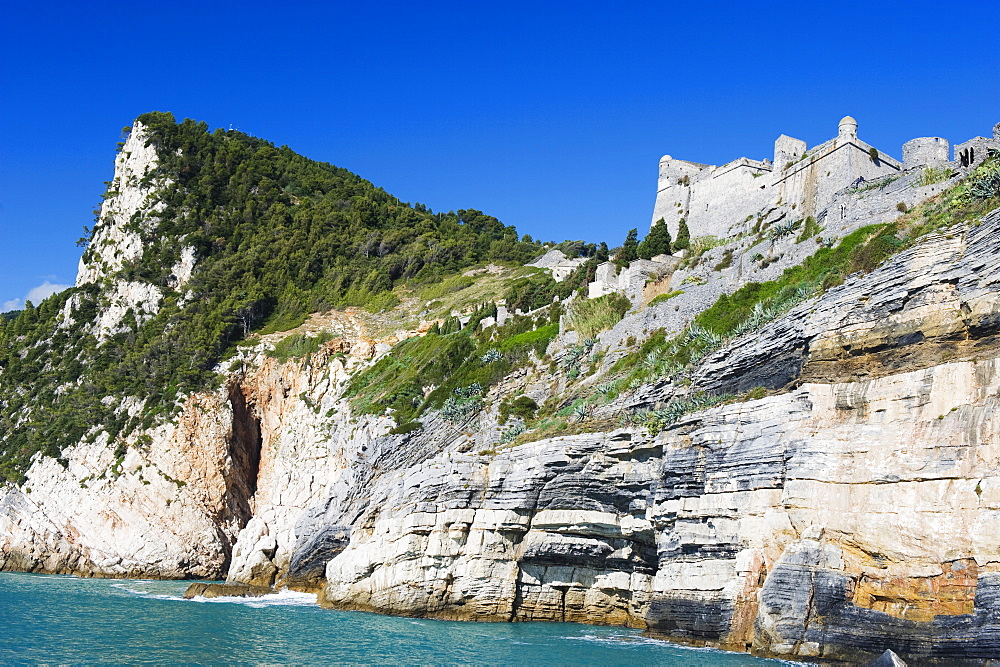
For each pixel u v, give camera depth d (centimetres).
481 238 15475
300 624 5403
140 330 11869
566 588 5594
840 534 3847
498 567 5562
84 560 9250
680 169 8762
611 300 7506
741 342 5053
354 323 11394
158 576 8956
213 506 9550
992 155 5228
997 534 3341
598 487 5166
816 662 3706
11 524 9800
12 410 11619
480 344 8675
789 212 7112
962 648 3284
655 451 4928
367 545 6191
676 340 6169
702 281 6719
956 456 3591
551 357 7519
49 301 13662
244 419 10381
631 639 4794
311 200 15138
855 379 4262
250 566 8200
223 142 15950
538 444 5406
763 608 3944
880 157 6875
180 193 13838
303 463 9006
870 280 4456
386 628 5238
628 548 5272
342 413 9212
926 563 3538
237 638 4897
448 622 5491
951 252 4188
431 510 5828
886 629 3559
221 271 12388
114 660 4291
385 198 16712
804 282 5528
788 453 4159
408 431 7406
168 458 9550
